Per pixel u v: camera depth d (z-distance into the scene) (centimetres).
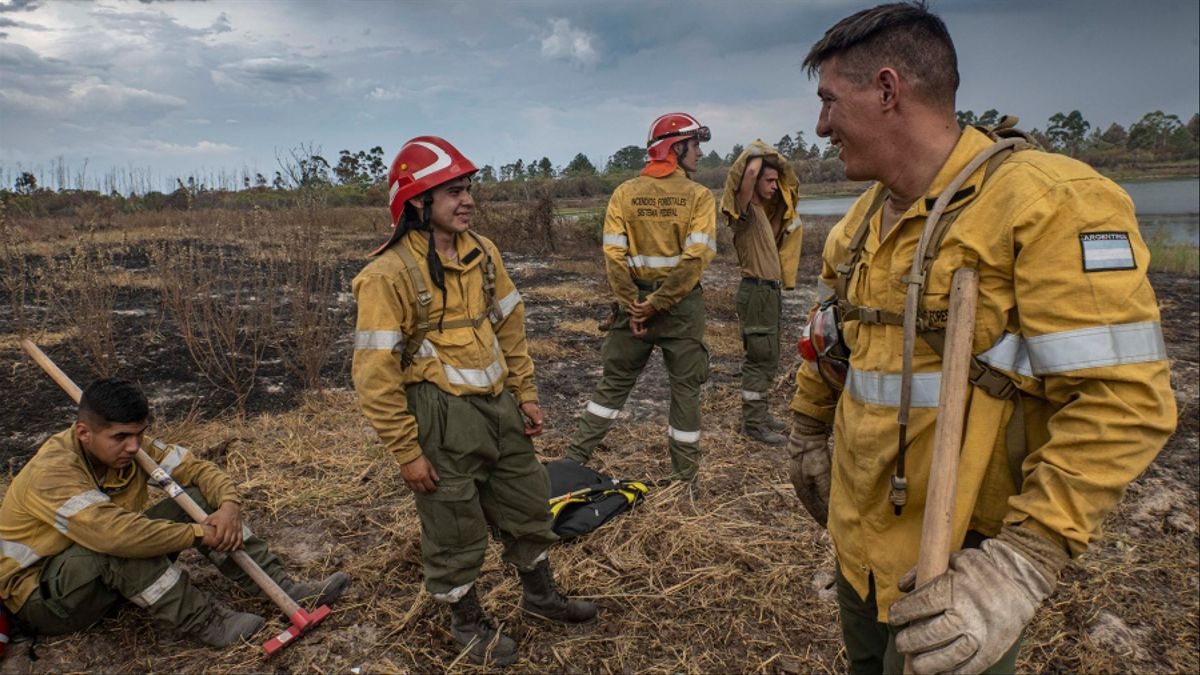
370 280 235
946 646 124
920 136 145
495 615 296
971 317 135
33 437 446
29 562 261
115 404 261
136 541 256
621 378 415
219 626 276
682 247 389
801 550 352
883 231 158
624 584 322
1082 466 125
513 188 2619
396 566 323
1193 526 392
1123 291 126
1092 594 332
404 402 240
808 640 294
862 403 160
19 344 615
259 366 600
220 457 422
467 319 250
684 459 405
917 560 154
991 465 146
